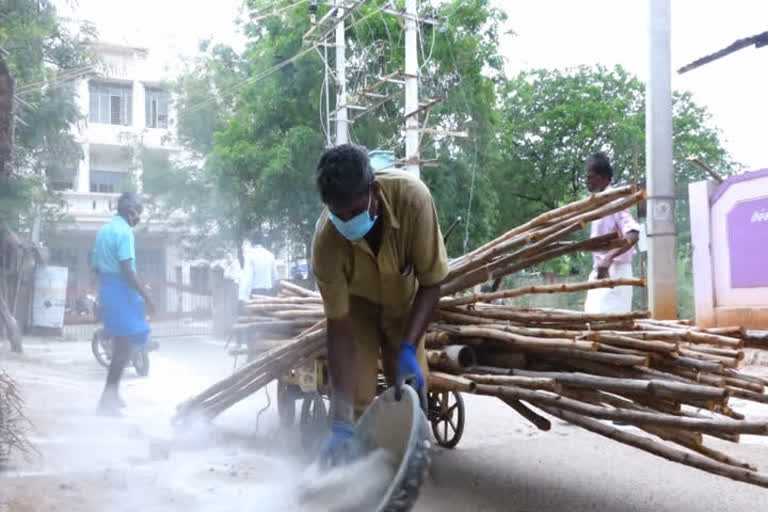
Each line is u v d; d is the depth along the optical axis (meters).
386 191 2.98
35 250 17.08
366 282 3.20
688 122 27.33
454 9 17.53
